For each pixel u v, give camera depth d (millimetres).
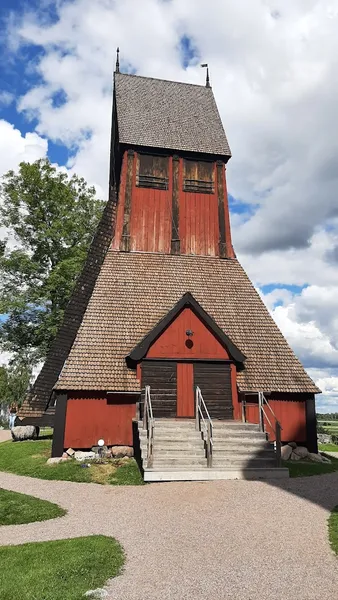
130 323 20484
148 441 14031
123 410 18250
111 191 30062
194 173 26547
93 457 16656
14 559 7062
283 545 7816
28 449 19438
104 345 19406
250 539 8148
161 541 8094
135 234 24531
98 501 11375
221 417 18984
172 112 28641
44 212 36375
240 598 5805
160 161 26250
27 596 5836
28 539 8414
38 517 9906
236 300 22922
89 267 24047
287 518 9492
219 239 25547
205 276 23859
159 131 27031
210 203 26172
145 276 23000
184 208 25703
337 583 6262
